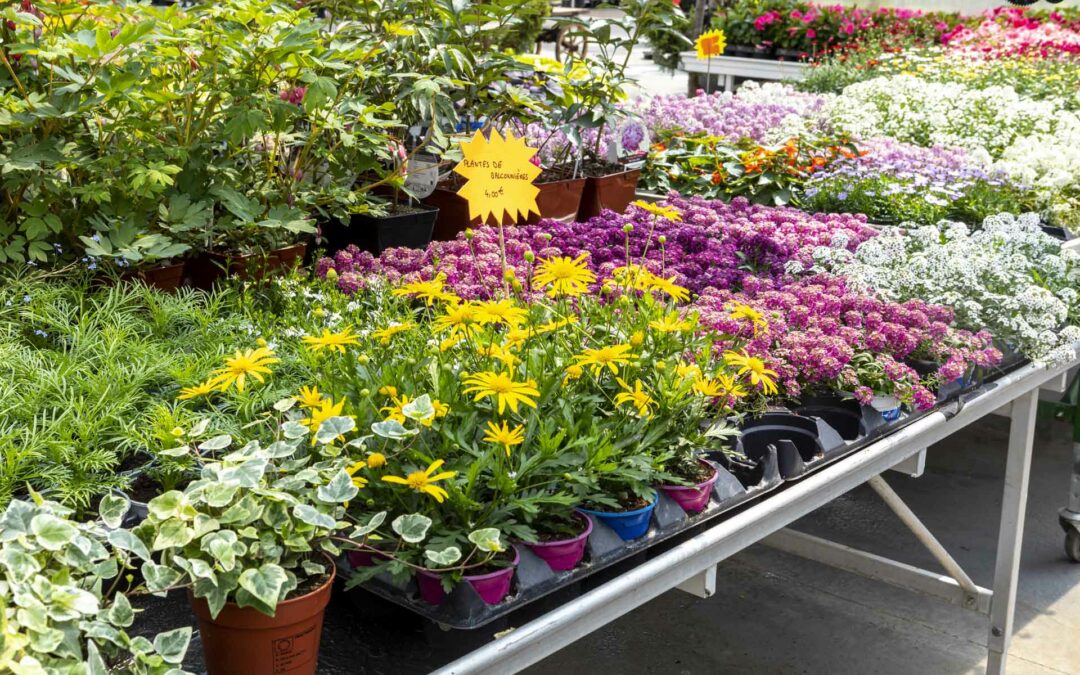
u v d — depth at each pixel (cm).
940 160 525
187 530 131
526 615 169
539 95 453
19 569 115
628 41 448
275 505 139
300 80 313
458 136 379
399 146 351
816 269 327
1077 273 338
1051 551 408
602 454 168
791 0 1290
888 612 362
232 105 294
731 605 363
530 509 158
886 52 1080
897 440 238
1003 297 299
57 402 202
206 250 304
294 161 352
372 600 167
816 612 360
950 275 307
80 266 274
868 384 248
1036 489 464
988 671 313
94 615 124
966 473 477
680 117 614
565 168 456
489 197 227
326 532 142
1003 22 1248
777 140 567
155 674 121
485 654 148
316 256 317
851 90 728
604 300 260
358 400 178
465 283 284
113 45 252
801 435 229
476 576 155
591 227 374
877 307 283
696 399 197
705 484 193
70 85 260
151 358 221
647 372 195
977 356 265
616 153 468
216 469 140
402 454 165
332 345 183
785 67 1134
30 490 136
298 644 139
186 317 252
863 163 514
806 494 208
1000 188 512
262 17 281
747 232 353
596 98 443
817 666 327
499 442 159
